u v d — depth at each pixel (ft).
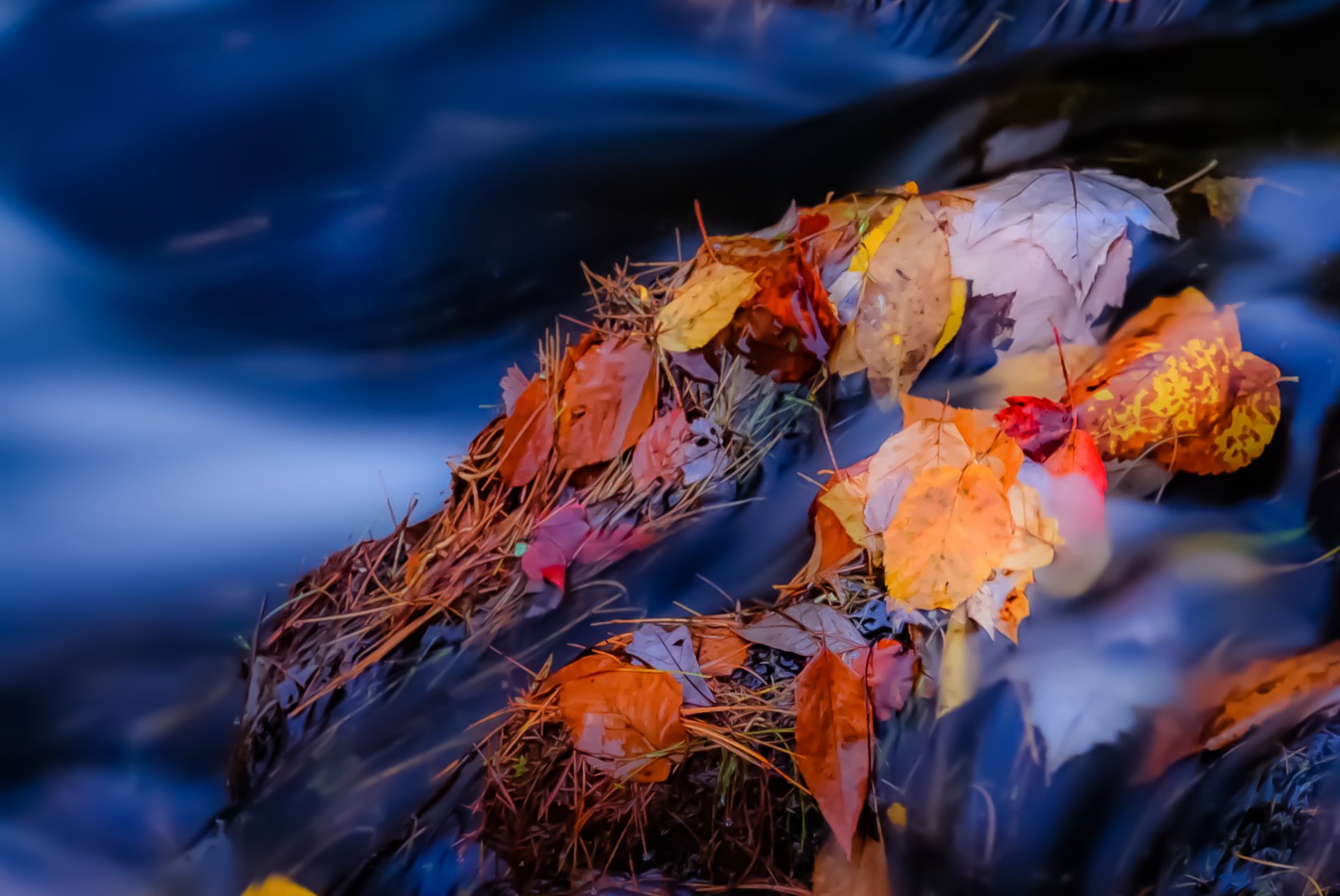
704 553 3.74
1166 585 3.67
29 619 3.92
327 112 4.18
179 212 4.16
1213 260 3.77
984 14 4.11
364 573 3.83
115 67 4.25
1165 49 4.05
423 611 3.76
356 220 4.13
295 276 4.13
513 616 3.73
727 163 4.08
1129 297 3.76
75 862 3.75
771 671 3.64
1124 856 3.62
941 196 3.80
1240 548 3.70
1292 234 3.80
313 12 4.23
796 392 3.78
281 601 3.86
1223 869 3.64
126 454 4.04
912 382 3.77
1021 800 3.62
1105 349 3.75
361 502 3.93
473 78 4.21
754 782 3.60
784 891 3.61
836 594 3.69
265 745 3.70
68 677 3.88
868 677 3.63
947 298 3.75
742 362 3.78
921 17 4.11
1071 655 3.65
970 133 4.03
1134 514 3.72
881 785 3.62
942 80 4.10
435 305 4.07
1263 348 3.74
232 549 3.93
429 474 3.96
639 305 3.87
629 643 3.66
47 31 4.28
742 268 3.78
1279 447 3.73
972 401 3.75
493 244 4.06
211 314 4.12
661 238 4.03
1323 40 4.02
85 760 3.83
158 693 3.85
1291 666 3.64
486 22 4.22
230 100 4.22
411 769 3.66
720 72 4.17
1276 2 4.07
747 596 3.71
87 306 4.18
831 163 4.07
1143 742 3.62
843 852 3.61
